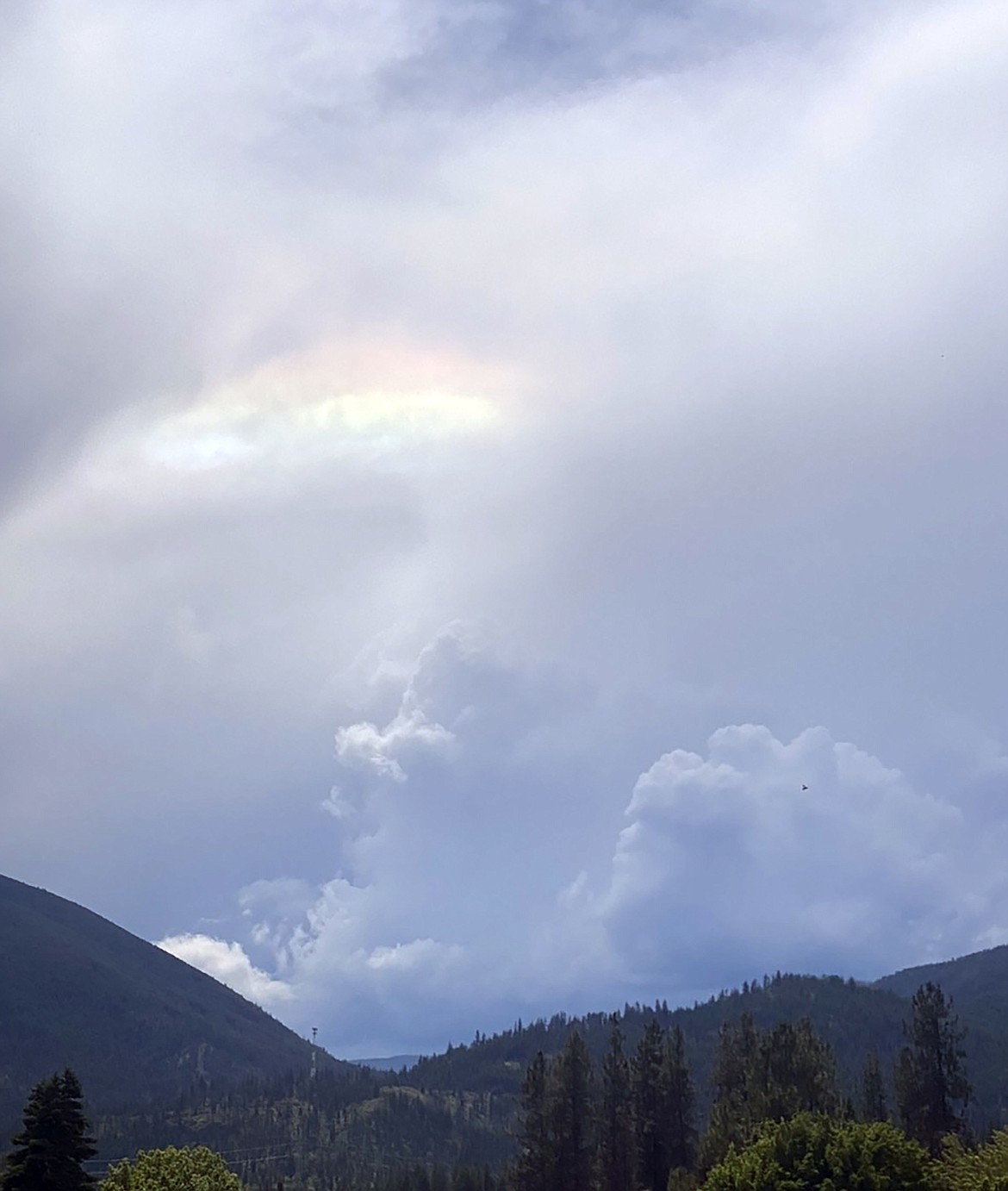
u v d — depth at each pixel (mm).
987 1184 60781
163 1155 88500
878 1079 115500
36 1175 80875
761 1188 65625
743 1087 108625
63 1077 83875
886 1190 63750
